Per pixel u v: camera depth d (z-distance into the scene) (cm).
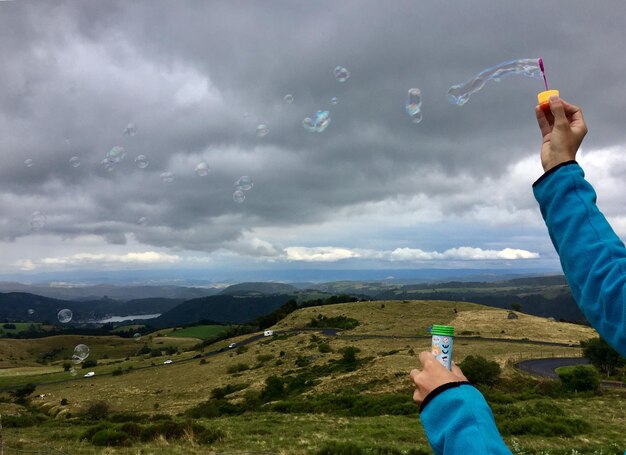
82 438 2069
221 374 7300
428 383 138
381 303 13212
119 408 5512
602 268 126
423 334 9244
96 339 16162
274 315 13550
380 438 2139
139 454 1628
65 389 7656
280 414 3453
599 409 3016
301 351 8012
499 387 4466
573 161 150
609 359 5419
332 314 12081
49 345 15012
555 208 145
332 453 1570
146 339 16100
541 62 198
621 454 1684
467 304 12988
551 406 2791
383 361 5950
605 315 123
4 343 14600
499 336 8838
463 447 119
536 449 1773
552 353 6794
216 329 17275
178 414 4672
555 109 158
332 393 4666
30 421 3838
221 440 1991
